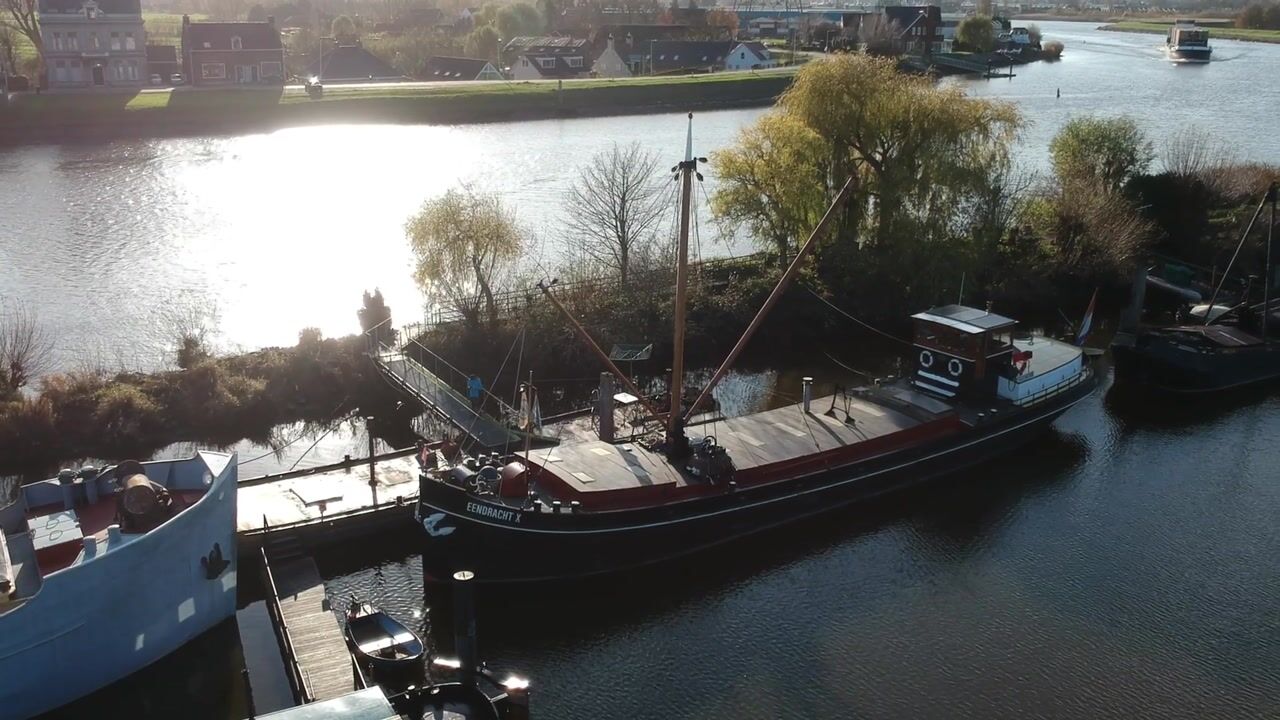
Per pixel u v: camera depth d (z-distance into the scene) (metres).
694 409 41.53
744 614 36.25
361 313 55.91
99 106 132.12
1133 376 57.97
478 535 34.75
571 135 135.12
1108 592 37.75
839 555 39.91
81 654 29.78
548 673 33.06
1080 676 33.16
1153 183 81.69
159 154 115.88
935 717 31.20
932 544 40.78
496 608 36.16
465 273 58.62
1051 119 137.88
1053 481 46.31
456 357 55.94
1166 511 43.75
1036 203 76.50
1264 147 116.06
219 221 87.62
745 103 170.88
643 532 36.94
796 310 64.31
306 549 38.00
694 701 31.88
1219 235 79.38
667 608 36.50
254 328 62.66
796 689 32.44
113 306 65.81
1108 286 72.94
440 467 40.75
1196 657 34.19
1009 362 48.12
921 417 45.22
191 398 50.78
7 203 91.38
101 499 34.72
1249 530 42.28
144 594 31.03
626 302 60.91
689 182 37.78
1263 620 36.19
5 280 70.25
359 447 48.81
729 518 38.91
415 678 31.28
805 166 65.69
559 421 46.03
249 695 28.62
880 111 64.38
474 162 114.69
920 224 64.94
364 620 33.47
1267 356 58.66
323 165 112.19
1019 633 35.31
